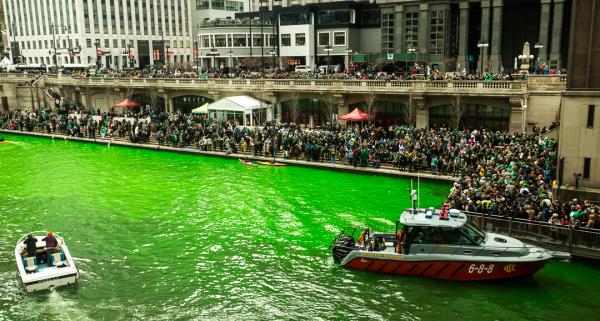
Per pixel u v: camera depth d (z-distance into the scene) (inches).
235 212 1213.7
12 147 2066.9
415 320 729.0
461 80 1728.6
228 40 3698.3
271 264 920.3
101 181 1520.7
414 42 2891.2
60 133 2285.9
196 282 856.9
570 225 867.4
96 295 816.3
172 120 2154.3
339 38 3390.7
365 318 736.3
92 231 1102.4
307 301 786.2
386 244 913.5
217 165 1705.2
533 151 1279.5
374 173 1494.8
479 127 1775.3
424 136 1549.0
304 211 1209.4
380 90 1889.8
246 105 2060.8
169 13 5659.5
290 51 3563.0
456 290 806.5
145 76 2647.6
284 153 1699.1
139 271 902.4
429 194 1311.5
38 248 916.0
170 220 1166.3
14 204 1300.4
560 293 791.1
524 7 2773.1
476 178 1150.3
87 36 4813.0
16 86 2913.4
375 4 3331.7
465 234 823.7
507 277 808.9
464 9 2743.6
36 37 5236.2
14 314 759.1
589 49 1014.4
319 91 2032.5
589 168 1043.3
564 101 1042.1
